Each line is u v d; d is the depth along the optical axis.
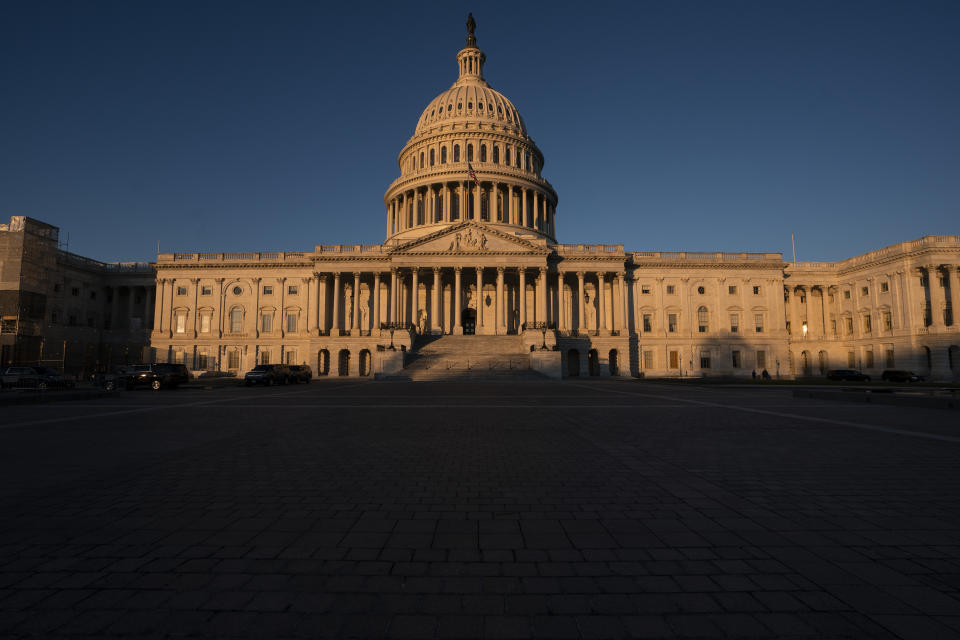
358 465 9.16
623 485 7.72
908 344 65.56
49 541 5.39
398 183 92.31
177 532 5.68
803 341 79.06
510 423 15.12
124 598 4.13
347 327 78.44
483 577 4.53
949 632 3.57
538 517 6.21
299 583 4.40
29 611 3.91
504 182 87.81
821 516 6.21
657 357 74.81
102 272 79.69
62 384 37.00
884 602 4.03
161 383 36.06
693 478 8.14
